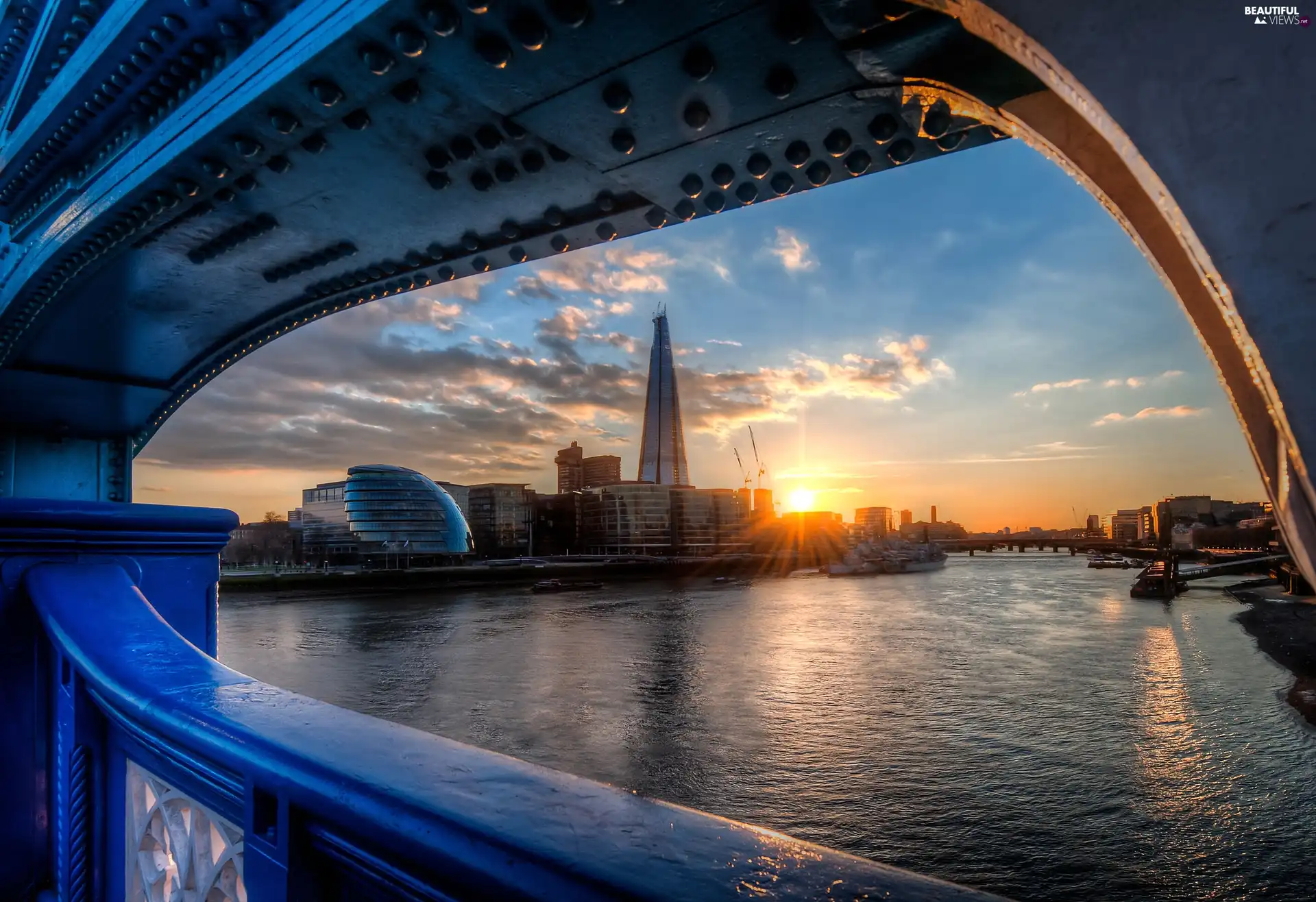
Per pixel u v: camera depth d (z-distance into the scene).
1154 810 23.58
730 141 3.06
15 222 5.12
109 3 3.36
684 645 56.75
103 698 1.73
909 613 77.00
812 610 82.25
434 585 130.12
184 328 6.37
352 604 95.56
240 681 1.57
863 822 23.14
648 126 3.01
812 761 28.75
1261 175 0.59
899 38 1.99
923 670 45.81
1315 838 21.20
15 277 5.27
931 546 181.12
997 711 35.66
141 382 7.10
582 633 64.38
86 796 1.91
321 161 3.54
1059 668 45.72
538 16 2.36
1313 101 0.58
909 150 2.84
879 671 45.84
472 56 2.63
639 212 3.95
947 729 32.97
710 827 0.78
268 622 75.00
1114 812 23.52
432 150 3.40
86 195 4.27
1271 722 32.34
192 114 3.32
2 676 2.15
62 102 3.66
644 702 38.28
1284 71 0.59
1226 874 19.44
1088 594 97.38
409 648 55.97
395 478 182.00
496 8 2.34
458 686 42.38
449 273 5.07
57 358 6.52
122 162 3.90
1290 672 42.69
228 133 3.23
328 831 1.00
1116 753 29.03
